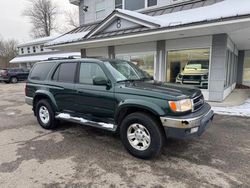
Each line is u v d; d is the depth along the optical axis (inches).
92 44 433.7
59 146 161.0
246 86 558.3
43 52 1259.8
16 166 129.3
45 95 197.6
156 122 131.9
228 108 279.3
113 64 167.0
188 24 276.1
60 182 111.9
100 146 160.6
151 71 398.9
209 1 369.1
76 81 175.2
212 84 328.2
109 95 150.1
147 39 369.7
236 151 148.6
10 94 502.6
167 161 134.6
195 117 126.8
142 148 137.5
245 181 111.0
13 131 200.5
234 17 241.0
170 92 132.3
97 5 544.1
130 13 367.2
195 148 154.3
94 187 107.3
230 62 412.2
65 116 184.7
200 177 115.3
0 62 1716.3
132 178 115.3
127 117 141.8
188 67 354.0
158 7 426.0
